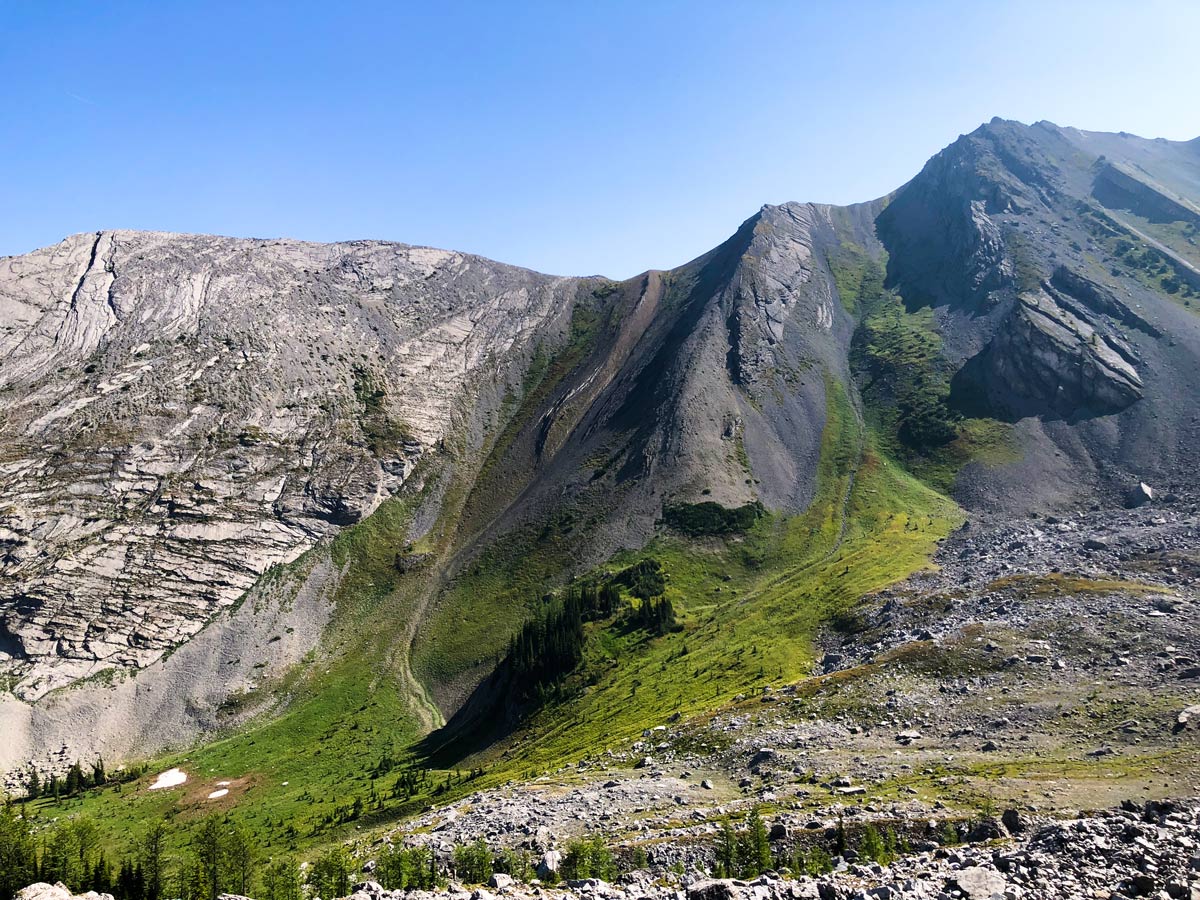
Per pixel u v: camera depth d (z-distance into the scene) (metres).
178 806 134.00
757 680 108.38
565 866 57.00
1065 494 173.00
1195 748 59.41
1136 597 91.31
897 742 75.19
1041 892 30.98
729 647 126.56
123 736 166.00
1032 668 81.69
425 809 104.81
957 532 157.25
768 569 170.62
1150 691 70.94
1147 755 60.53
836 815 60.22
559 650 144.88
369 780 133.88
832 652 110.50
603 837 66.12
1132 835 37.09
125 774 151.75
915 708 80.94
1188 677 71.38
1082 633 85.62
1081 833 37.81
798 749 78.69
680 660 130.12
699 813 67.75
